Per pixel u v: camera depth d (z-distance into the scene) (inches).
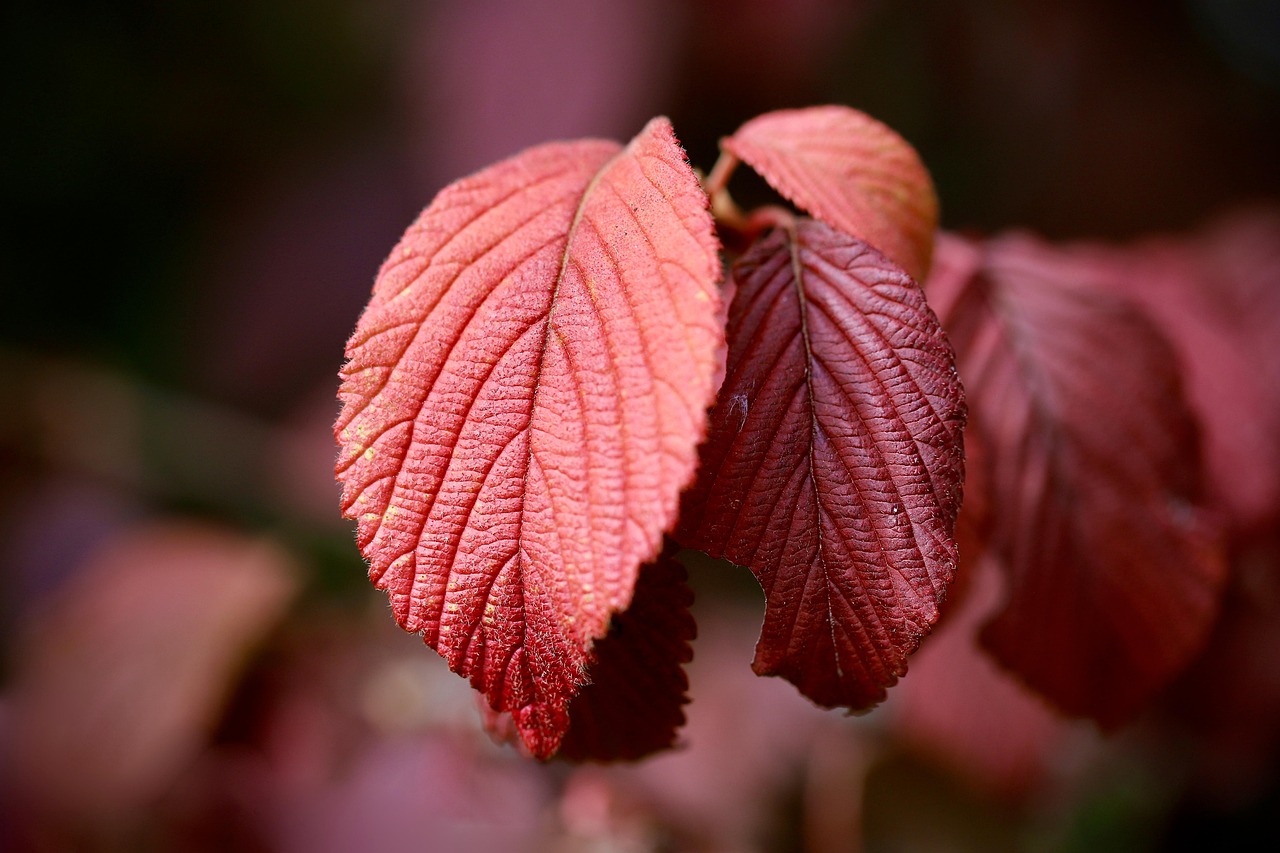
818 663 13.9
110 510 38.3
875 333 14.0
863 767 22.4
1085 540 16.0
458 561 13.6
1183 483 16.1
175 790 22.4
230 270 47.1
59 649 24.5
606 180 14.0
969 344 16.3
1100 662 16.1
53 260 50.3
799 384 14.0
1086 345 16.3
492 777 21.1
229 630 23.6
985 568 17.3
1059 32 40.8
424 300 13.8
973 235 17.1
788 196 14.4
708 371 13.3
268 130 51.5
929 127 41.0
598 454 13.4
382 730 22.7
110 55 50.7
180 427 41.2
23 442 38.4
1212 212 43.1
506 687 13.6
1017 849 23.3
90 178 51.0
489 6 34.1
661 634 14.1
